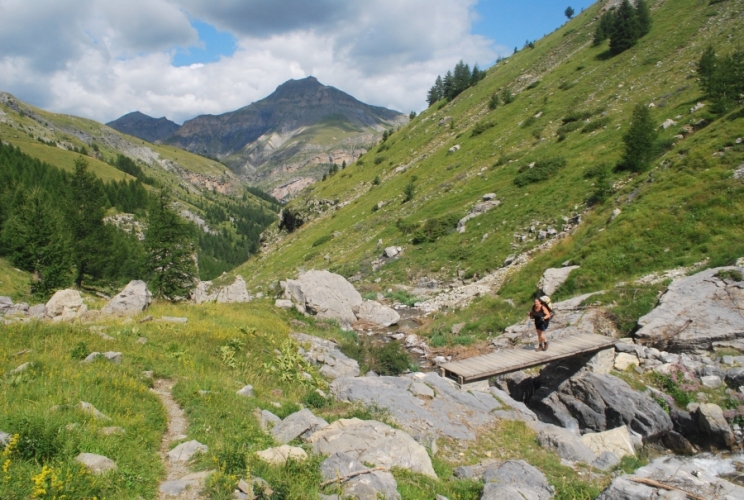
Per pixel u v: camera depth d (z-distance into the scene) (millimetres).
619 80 57875
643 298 19000
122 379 10867
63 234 43688
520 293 26969
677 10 69312
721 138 26875
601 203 32344
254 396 12734
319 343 21219
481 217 42875
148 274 38125
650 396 14047
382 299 36125
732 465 11508
